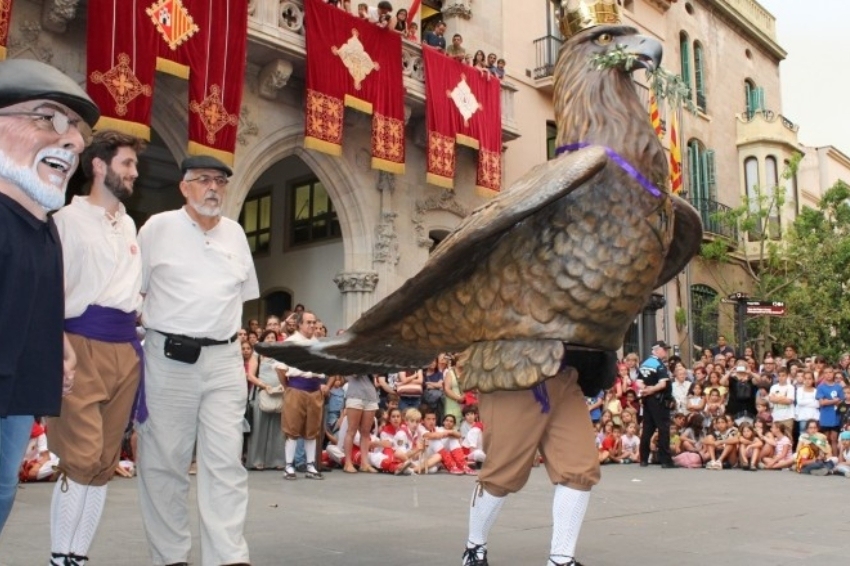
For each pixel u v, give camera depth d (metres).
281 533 5.23
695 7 29.11
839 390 12.99
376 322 4.00
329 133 14.05
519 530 5.45
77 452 3.45
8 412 2.49
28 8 11.31
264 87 14.06
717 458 12.84
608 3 3.91
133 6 11.40
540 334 3.62
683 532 5.55
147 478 4.03
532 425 3.73
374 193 16.12
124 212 3.86
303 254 18.33
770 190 29.72
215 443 4.00
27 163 2.64
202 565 3.89
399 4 17.39
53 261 2.73
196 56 12.16
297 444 9.79
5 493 2.75
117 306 3.65
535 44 20.91
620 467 12.48
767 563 4.37
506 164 19.45
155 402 4.00
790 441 12.73
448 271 3.66
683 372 14.80
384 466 10.23
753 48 32.78
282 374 9.22
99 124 10.98
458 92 16.52
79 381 3.52
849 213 26.14
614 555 4.60
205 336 4.06
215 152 12.36
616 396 14.03
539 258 3.64
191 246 4.11
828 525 6.02
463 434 11.20
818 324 24.36
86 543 3.62
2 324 2.51
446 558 4.37
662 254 3.70
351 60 14.49
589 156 3.39
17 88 2.60
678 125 26.41
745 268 28.64
